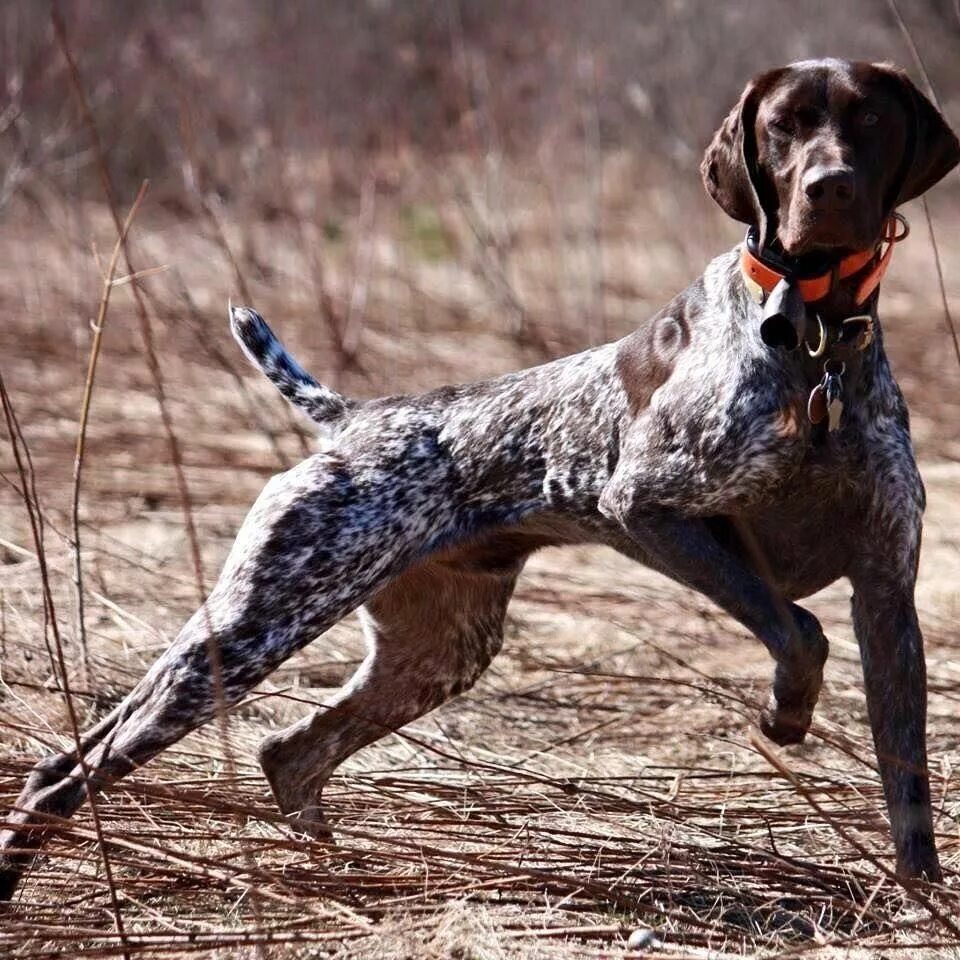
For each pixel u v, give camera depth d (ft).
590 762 34.83
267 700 37.24
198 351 66.49
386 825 30.04
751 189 27.81
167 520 49.34
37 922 25.03
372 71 82.79
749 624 27.30
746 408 27.66
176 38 79.51
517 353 69.62
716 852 28.27
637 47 90.63
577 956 23.79
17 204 70.64
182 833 27.96
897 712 27.37
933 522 51.11
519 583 46.29
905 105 27.40
